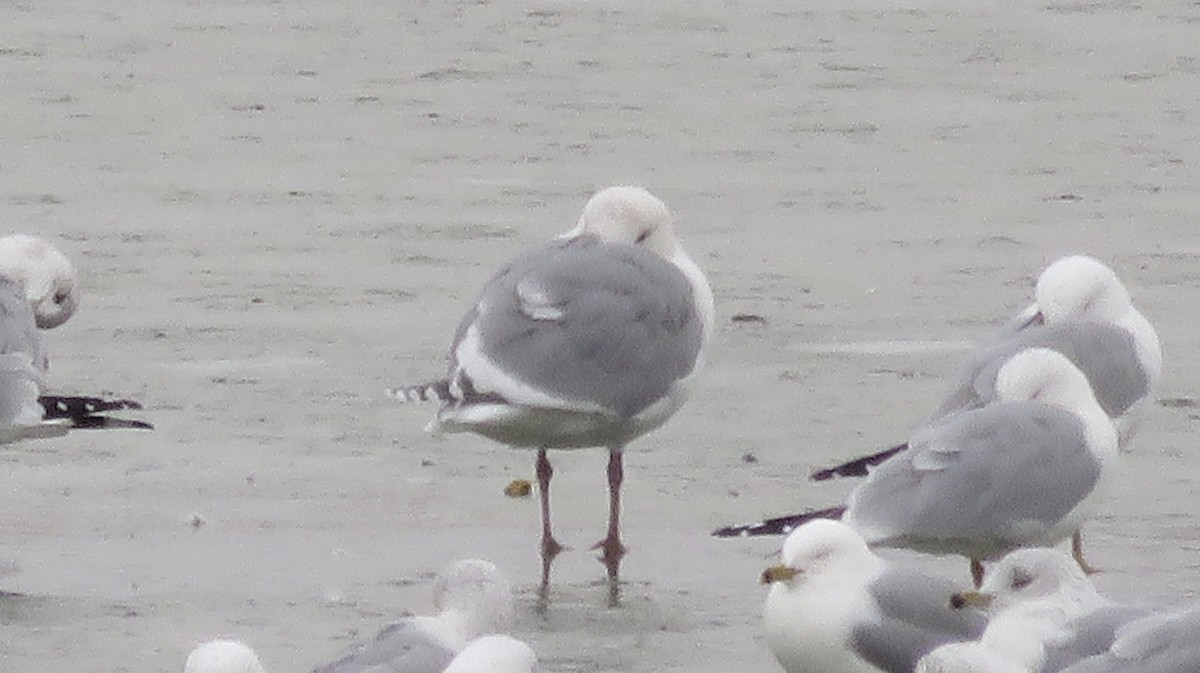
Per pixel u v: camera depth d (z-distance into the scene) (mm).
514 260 14961
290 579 13789
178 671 12273
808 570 11805
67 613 13172
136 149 28500
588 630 12969
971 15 37969
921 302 21078
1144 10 38312
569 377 14336
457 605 11430
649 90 32375
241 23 37375
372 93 32125
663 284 14805
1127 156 28141
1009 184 26609
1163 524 14938
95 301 20891
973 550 13273
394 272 22109
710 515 15172
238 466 16094
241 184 26500
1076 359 14781
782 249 23328
